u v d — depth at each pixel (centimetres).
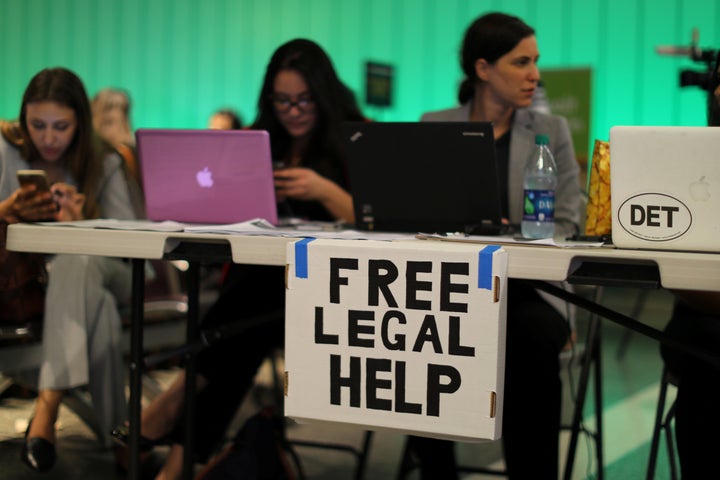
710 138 150
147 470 251
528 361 181
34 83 246
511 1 555
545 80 373
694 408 169
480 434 146
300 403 156
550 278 146
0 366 246
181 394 221
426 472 209
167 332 282
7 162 253
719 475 166
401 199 199
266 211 205
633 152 153
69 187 220
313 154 262
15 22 645
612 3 530
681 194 152
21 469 250
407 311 148
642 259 141
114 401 255
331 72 257
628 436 295
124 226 184
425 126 191
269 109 261
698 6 507
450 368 147
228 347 223
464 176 192
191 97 621
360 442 290
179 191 209
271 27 602
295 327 155
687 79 208
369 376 151
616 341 459
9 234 178
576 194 238
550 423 180
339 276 152
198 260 168
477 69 238
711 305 183
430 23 571
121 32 628
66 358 238
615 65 533
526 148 238
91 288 248
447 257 145
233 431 294
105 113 471
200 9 612
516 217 236
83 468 254
